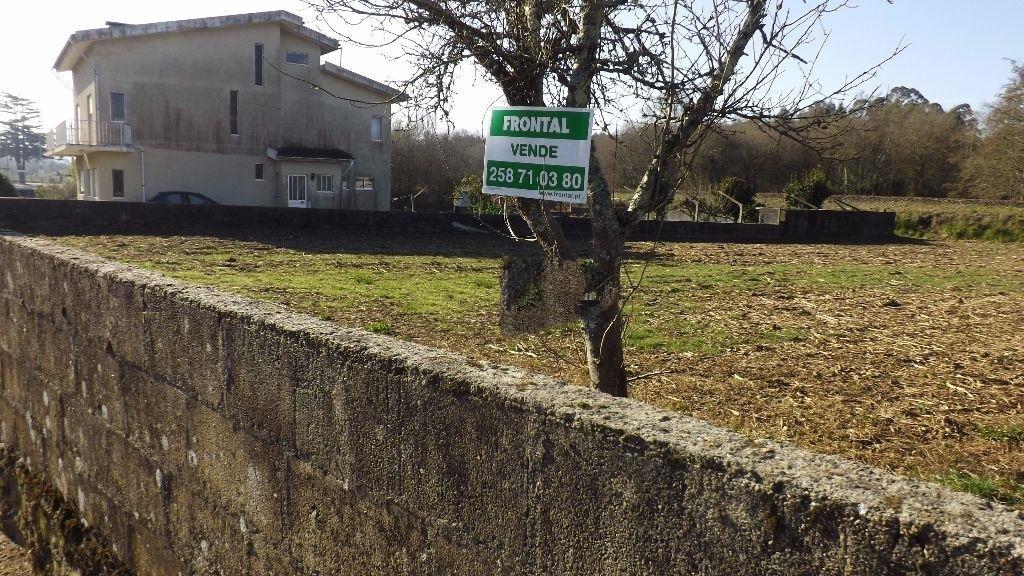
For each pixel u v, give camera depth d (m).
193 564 3.85
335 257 15.59
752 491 1.67
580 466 2.03
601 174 3.95
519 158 3.67
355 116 36.22
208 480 3.63
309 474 2.99
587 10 3.71
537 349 7.03
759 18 3.56
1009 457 4.49
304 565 3.07
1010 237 29.88
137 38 30.73
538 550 2.17
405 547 2.61
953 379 6.53
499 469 2.26
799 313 10.39
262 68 33.59
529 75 3.75
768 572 1.65
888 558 1.46
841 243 26.86
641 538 1.90
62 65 34.06
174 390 3.82
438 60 3.95
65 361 5.06
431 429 2.46
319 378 2.88
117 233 17.70
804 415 5.31
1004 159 39.38
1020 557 1.31
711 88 3.63
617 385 4.06
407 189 37.06
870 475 1.66
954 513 1.46
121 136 30.56
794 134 3.82
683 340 8.13
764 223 28.55
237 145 33.38
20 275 5.76
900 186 44.47
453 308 9.58
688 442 1.83
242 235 18.91
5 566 5.68
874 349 7.86
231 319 3.34
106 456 4.61
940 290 13.67
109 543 4.71
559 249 4.11
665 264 17.36
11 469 6.11
